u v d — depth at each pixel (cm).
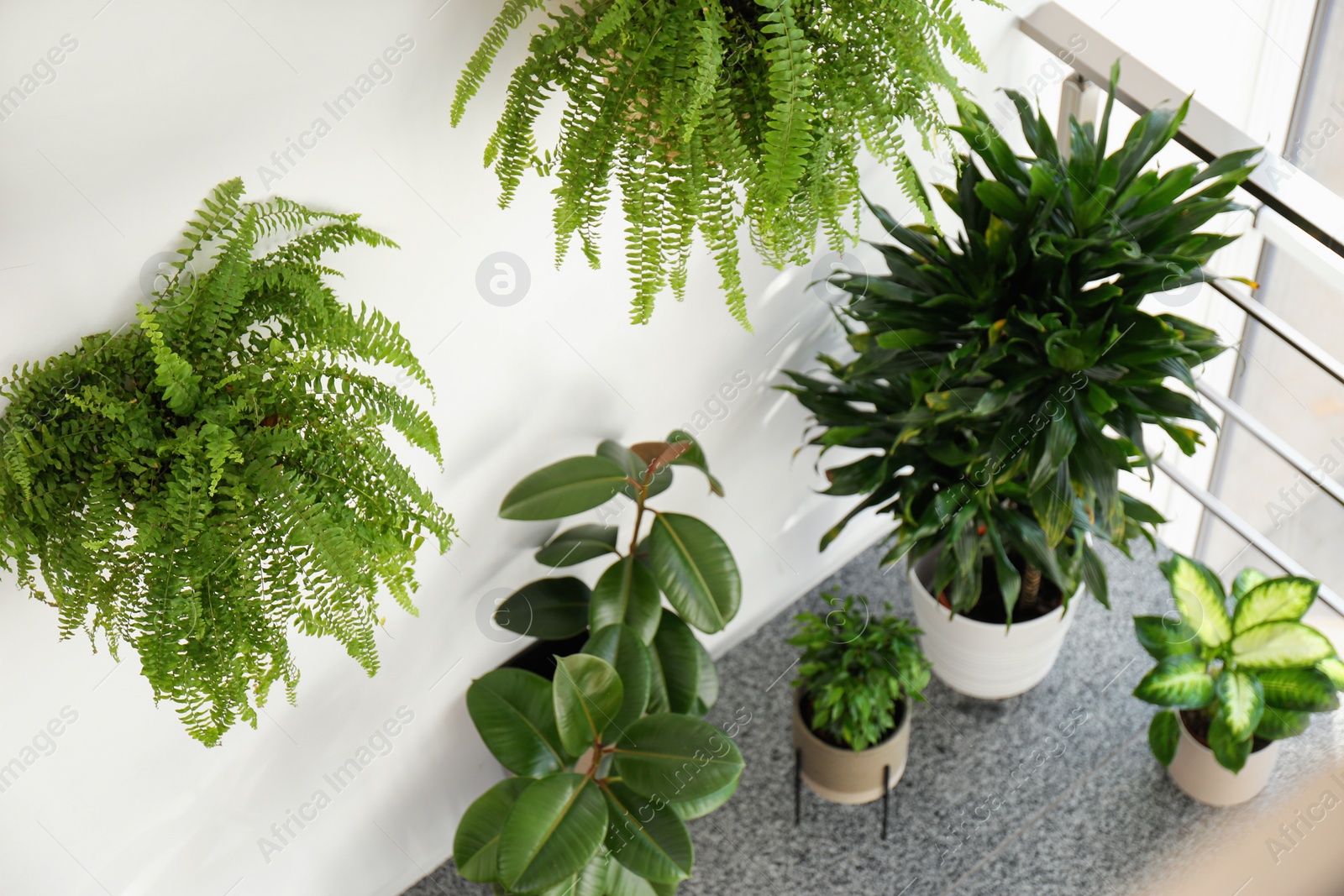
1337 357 251
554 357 190
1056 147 182
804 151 127
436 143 156
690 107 124
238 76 137
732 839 238
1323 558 275
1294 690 203
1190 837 219
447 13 146
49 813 177
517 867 173
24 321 138
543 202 170
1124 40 222
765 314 215
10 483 133
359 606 148
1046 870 225
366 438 144
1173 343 170
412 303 168
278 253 148
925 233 202
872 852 233
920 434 206
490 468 196
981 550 227
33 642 159
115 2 125
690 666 213
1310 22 228
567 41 131
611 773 192
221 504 133
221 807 197
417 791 227
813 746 223
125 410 135
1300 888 184
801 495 259
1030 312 179
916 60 133
